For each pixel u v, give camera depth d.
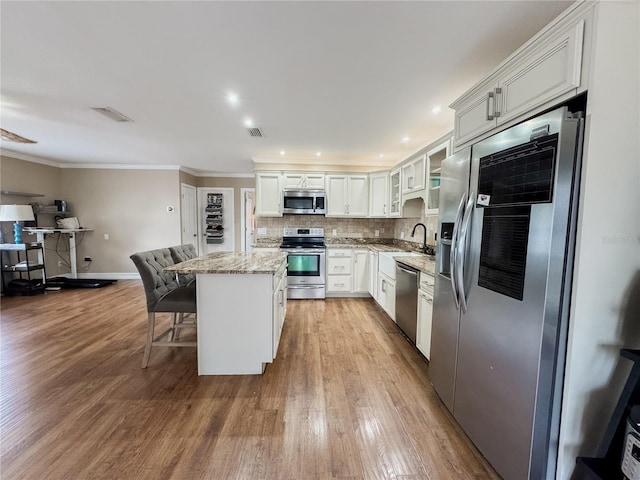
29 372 2.32
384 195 4.62
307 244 4.97
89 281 5.22
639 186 1.12
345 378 2.28
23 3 1.40
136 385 2.16
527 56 1.33
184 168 6.04
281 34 1.64
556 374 1.18
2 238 4.63
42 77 2.15
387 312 3.59
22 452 1.52
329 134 3.48
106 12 1.47
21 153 4.76
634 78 1.08
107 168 5.71
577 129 1.09
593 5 1.04
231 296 2.28
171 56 1.87
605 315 1.15
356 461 1.49
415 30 1.59
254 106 2.65
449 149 2.59
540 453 1.20
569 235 1.13
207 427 1.72
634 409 1.06
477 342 1.53
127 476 1.39
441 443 1.62
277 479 1.38
